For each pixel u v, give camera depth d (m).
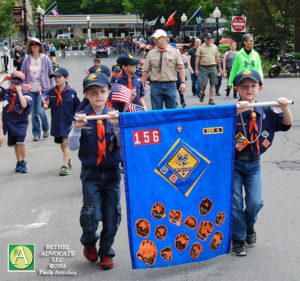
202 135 4.41
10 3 28.34
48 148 10.57
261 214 6.08
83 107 4.69
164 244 4.41
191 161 4.41
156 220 4.37
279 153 9.29
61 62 46.31
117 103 6.60
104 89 4.48
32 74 11.31
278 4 32.91
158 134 4.30
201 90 17.28
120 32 86.25
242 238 4.84
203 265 4.68
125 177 4.27
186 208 4.43
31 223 6.02
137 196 4.31
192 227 4.47
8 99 8.39
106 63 43.66
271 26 33.56
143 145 4.27
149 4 56.88
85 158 4.45
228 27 43.41
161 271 4.59
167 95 9.59
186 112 4.33
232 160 4.53
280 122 4.73
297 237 5.34
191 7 55.75
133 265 4.38
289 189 7.06
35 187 7.64
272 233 5.47
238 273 4.48
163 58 9.45
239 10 42.97
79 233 5.65
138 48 57.06
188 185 4.42
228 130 4.48
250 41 11.08
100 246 4.65
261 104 4.51
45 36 84.94
